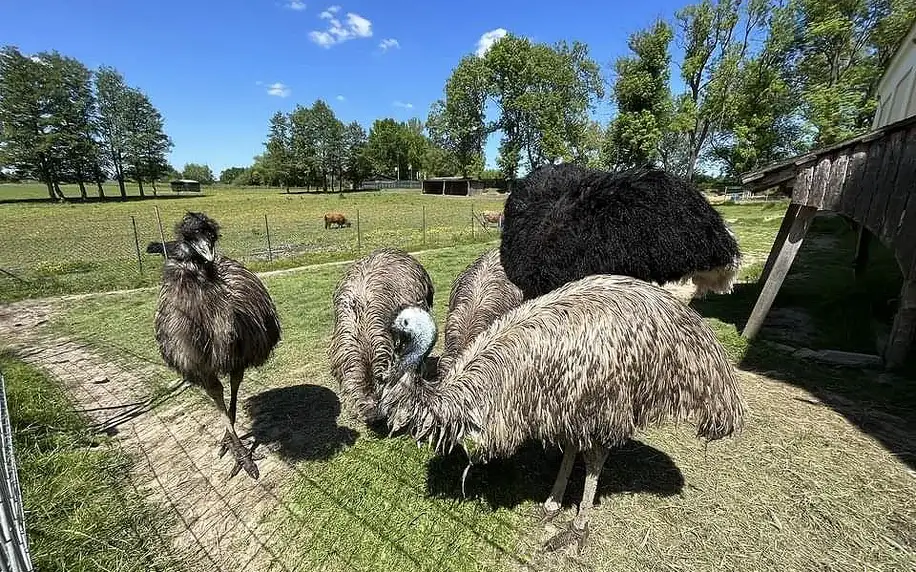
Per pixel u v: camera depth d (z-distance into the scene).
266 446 4.20
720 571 2.81
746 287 9.12
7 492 2.33
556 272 3.80
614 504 3.37
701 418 2.85
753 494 3.44
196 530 3.25
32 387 5.13
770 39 33.94
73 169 52.50
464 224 24.52
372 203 43.31
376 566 2.93
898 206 4.81
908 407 4.50
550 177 4.61
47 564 2.90
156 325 3.67
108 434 4.39
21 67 48.97
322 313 7.98
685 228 3.79
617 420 2.69
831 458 3.82
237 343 3.70
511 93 52.88
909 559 2.87
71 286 9.95
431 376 4.71
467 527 3.22
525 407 2.74
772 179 6.19
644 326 2.71
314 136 75.62
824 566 2.84
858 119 30.00
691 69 38.12
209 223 3.34
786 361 5.57
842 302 7.49
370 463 3.92
